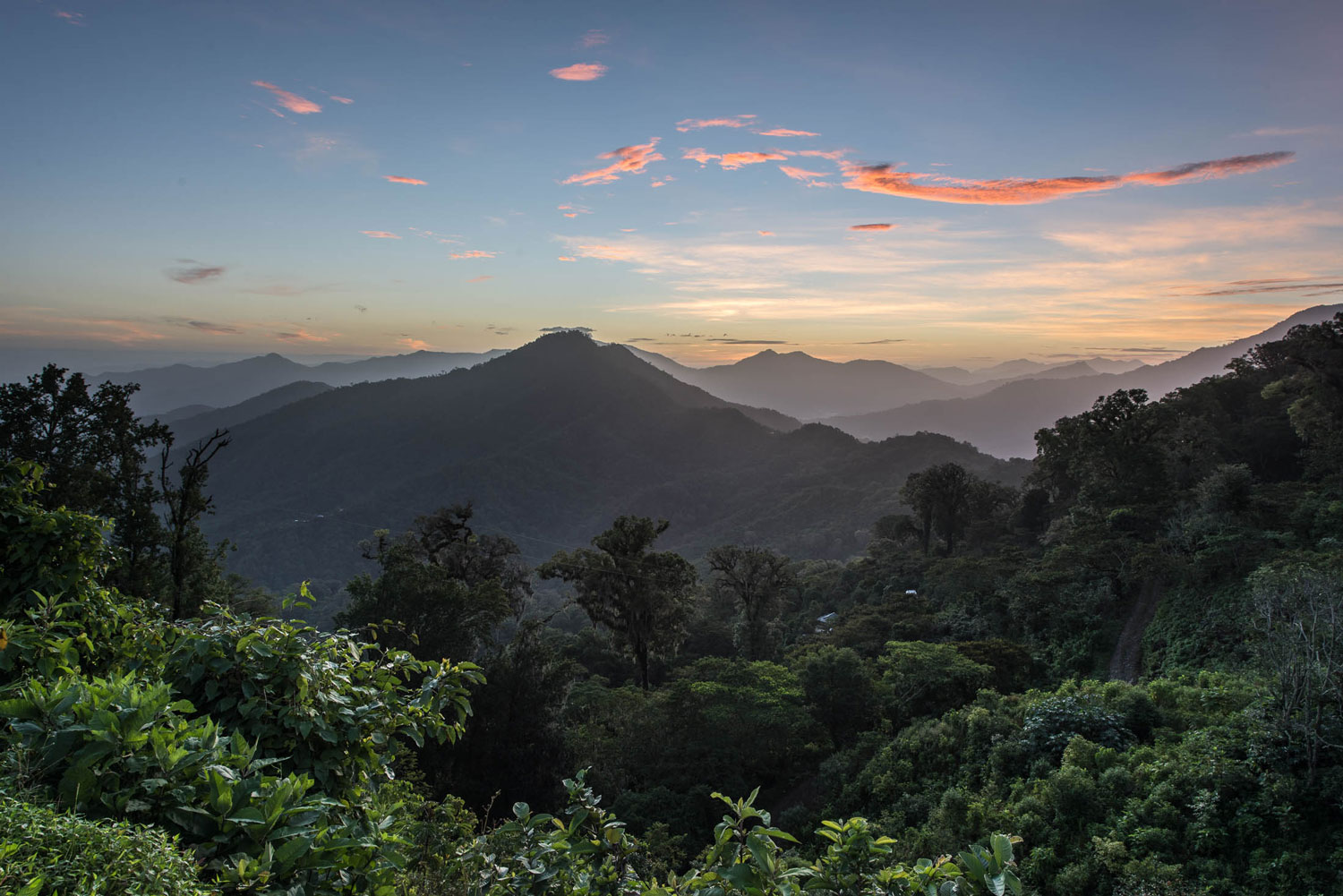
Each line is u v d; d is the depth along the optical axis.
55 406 19.94
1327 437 35.88
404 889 5.28
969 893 3.22
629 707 26.67
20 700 3.16
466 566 35.50
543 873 4.04
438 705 5.01
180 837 2.88
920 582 52.12
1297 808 12.48
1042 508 60.84
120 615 5.27
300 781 3.33
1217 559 26.97
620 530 35.91
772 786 23.78
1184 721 17.25
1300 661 14.04
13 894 2.07
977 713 20.83
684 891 3.58
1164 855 12.64
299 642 4.58
